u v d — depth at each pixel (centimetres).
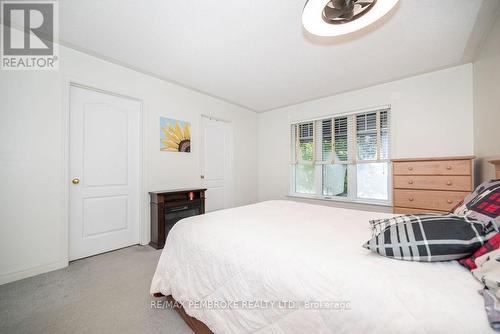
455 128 241
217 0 147
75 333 121
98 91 233
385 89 288
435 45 200
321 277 74
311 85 296
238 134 397
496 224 74
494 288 55
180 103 303
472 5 150
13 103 178
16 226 179
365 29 178
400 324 56
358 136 318
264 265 88
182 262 124
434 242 74
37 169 189
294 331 74
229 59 228
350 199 325
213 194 357
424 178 212
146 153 266
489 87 187
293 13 159
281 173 405
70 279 179
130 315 135
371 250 86
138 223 265
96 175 233
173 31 181
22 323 128
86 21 170
